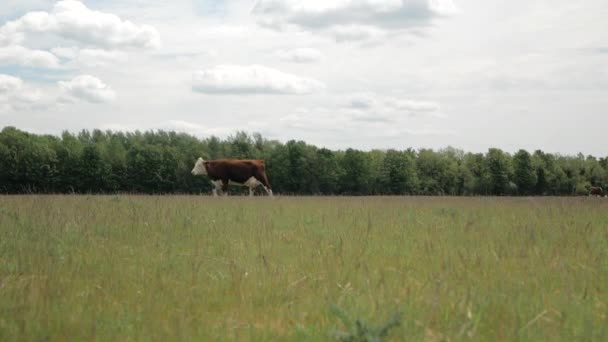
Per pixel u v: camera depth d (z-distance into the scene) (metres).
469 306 4.76
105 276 6.12
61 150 65.00
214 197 21.98
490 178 79.88
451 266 6.38
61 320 4.47
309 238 8.96
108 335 4.23
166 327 4.36
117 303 5.11
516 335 4.12
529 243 8.12
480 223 11.05
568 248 7.74
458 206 16.50
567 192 82.25
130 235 9.26
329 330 4.29
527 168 80.00
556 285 5.68
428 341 4.11
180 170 69.38
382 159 77.94
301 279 5.74
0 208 12.73
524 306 4.90
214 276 6.14
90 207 13.71
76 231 9.29
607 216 12.95
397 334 4.20
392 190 76.75
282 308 5.00
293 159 74.19
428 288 5.48
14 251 7.54
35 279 5.77
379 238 8.93
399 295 5.22
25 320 4.36
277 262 7.07
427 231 9.73
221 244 8.38
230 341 4.15
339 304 4.91
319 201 18.97
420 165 81.94
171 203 15.70
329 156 75.44
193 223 10.73
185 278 6.08
